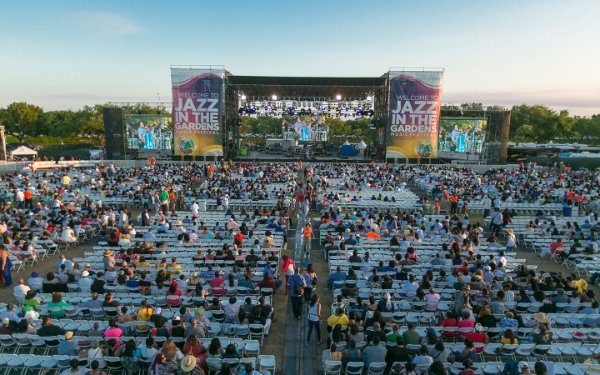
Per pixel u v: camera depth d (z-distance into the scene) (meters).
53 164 50.38
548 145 79.19
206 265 16.61
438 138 54.59
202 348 9.32
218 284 14.01
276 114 65.31
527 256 20.92
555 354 10.57
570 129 97.88
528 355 10.80
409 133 52.91
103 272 15.12
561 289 13.00
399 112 52.53
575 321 12.04
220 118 53.03
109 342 10.03
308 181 39.72
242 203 30.34
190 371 8.23
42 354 11.12
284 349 11.91
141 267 15.84
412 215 25.12
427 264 16.58
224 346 10.34
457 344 10.32
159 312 11.66
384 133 57.16
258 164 53.53
